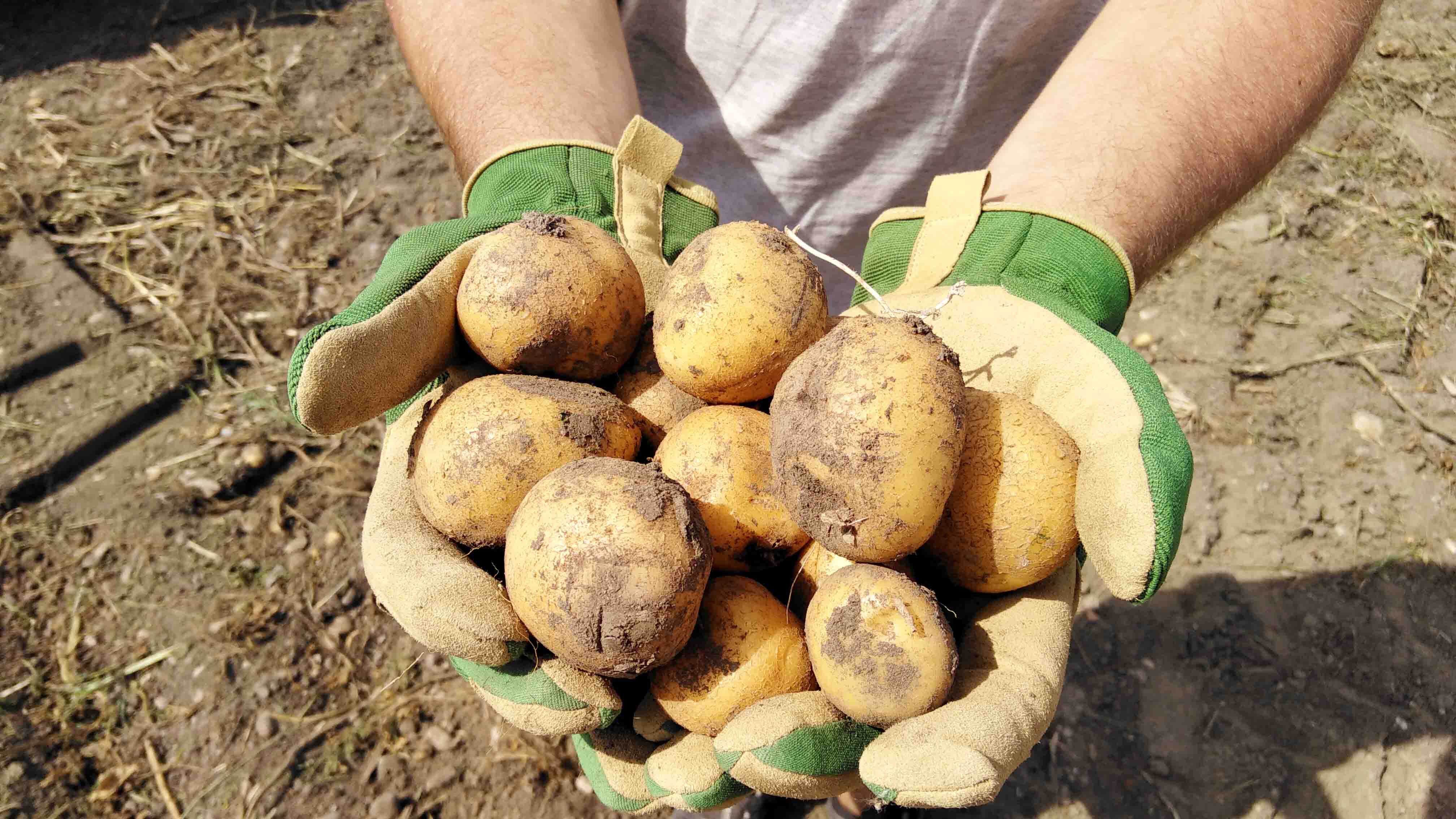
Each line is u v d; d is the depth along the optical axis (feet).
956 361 1.11
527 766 2.07
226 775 2.04
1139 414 1.08
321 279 2.96
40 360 2.65
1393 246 2.93
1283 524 2.36
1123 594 1.05
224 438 2.54
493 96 1.55
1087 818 1.99
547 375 1.28
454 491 1.14
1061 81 1.53
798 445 1.08
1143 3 1.54
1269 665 2.15
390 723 2.12
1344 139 3.24
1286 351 2.69
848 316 1.29
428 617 1.05
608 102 1.60
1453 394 2.60
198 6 3.81
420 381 1.23
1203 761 2.03
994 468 1.12
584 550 1.03
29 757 2.02
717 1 1.65
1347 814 1.96
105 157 3.23
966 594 1.23
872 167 1.81
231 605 2.26
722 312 1.17
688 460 1.17
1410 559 2.30
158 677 2.15
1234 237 2.96
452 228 1.30
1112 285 1.29
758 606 1.14
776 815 2.02
